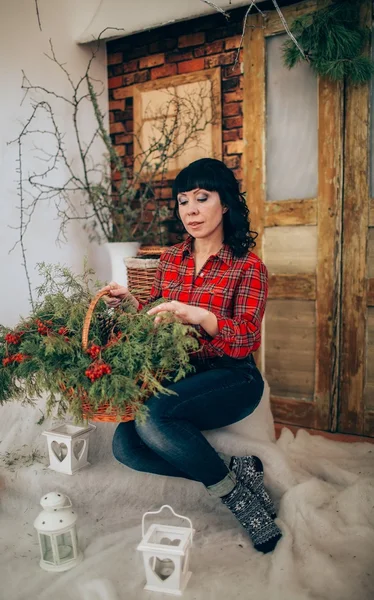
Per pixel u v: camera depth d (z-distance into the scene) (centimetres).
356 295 253
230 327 157
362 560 154
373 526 170
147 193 320
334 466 208
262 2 262
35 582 147
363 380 255
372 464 218
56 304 162
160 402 156
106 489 183
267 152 274
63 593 142
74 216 307
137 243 293
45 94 285
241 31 275
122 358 141
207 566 154
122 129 326
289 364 273
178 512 185
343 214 253
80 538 170
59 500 155
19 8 268
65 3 294
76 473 185
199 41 290
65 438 182
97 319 164
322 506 179
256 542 160
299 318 269
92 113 319
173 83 301
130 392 133
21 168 273
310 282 263
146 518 182
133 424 178
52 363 143
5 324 268
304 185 266
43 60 283
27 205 277
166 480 185
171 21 274
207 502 185
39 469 189
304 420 270
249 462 169
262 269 172
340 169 251
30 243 280
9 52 264
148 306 169
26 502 187
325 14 233
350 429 260
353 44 233
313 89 259
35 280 283
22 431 212
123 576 149
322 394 264
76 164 308
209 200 172
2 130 263
